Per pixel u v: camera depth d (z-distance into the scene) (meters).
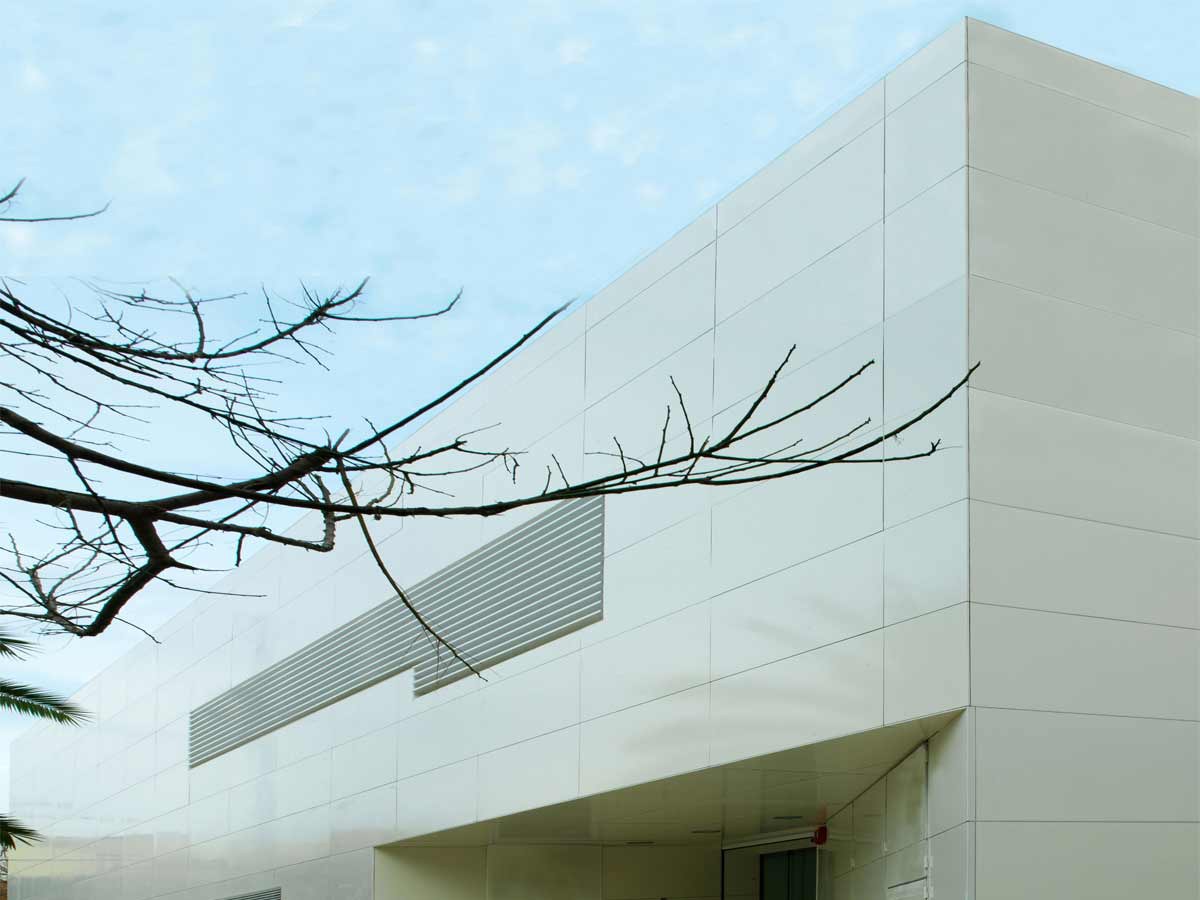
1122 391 11.80
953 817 10.52
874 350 12.10
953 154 11.58
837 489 12.26
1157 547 11.61
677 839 19.36
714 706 13.47
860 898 14.10
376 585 21.61
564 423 17.28
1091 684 10.94
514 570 17.80
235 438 3.62
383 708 20.70
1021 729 10.53
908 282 11.83
